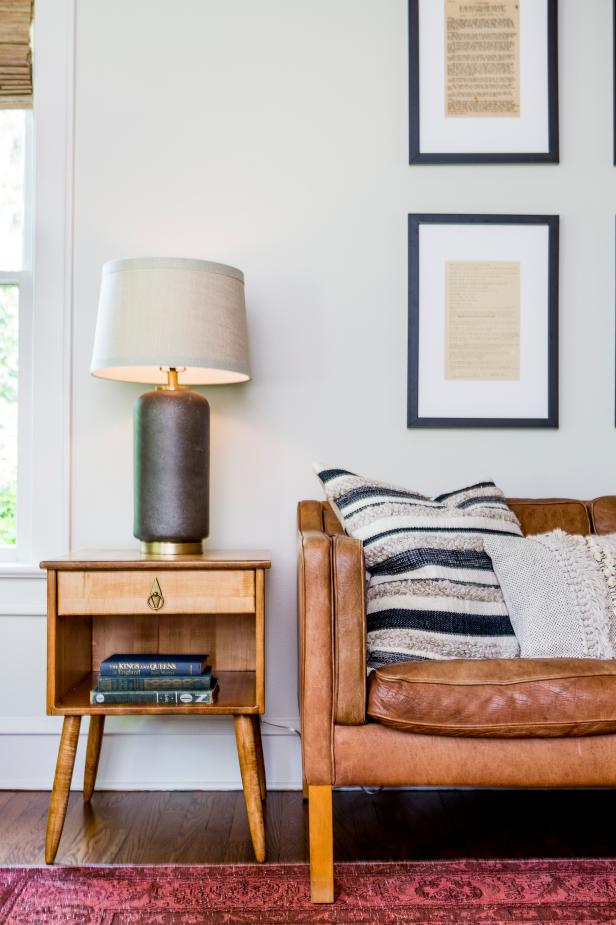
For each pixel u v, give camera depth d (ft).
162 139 7.34
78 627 6.39
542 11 7.45
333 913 4.75
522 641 5.36
